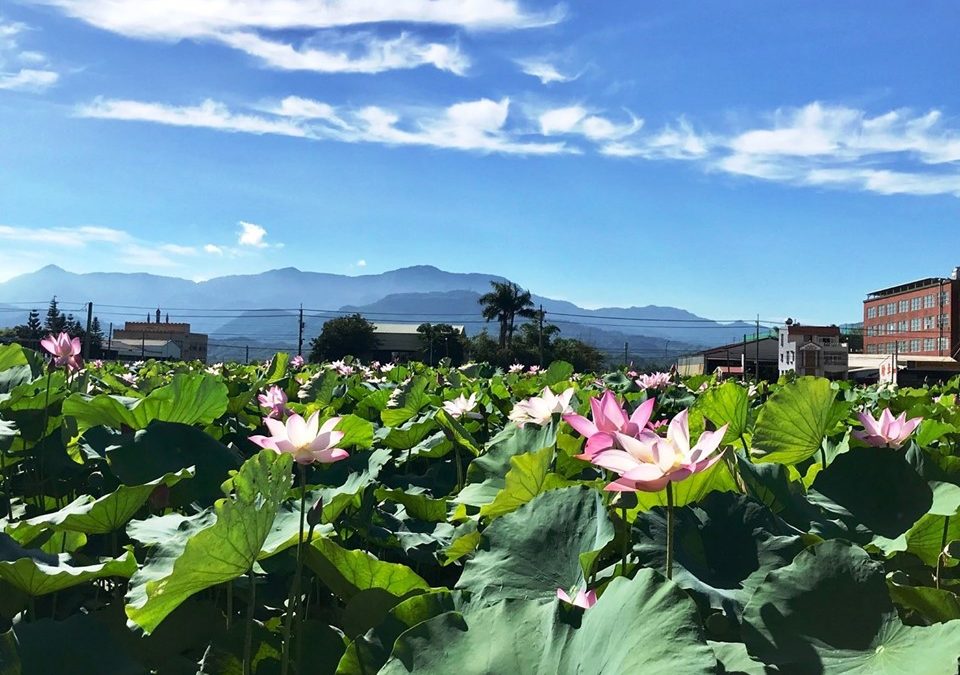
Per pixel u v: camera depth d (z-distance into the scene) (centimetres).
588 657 154
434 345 9419
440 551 299
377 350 10069
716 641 193
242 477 178
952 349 13125
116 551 287
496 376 1239
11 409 410
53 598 256
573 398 436
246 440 517
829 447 406
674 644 144
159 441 345
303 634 209
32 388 433
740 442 433
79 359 503
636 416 229
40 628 200
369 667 176
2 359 602
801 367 7062
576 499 243
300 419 219
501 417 710
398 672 161
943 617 213
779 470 300
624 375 1302
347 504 297
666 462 191
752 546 230
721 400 419
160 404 432
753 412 543
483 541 241
